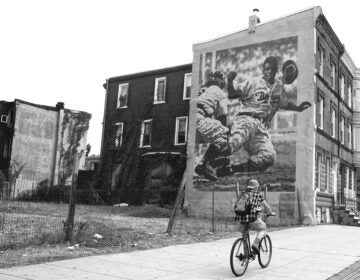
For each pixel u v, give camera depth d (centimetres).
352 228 2117
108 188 3341
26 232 1198
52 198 3052
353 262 1034
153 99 3303
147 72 3372
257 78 2588
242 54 2681
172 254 1062
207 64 2825
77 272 806
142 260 962
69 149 4194
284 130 2433
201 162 2714
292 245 1333
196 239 1386
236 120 2617
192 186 2717
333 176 2723
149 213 2364
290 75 2472
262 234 876
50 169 4062
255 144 2517
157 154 3056
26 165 3881
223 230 1662
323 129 2561
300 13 2498
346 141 3070
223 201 2570
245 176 2520
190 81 3139
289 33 2522
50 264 866
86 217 1722
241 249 837
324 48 2634
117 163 3375
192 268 893
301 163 2350
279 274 852
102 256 985
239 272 822
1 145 3878
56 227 1322
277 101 2486
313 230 1922
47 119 4100
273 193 2398
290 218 2322
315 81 2427
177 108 3158
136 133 3328
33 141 3962
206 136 2723
